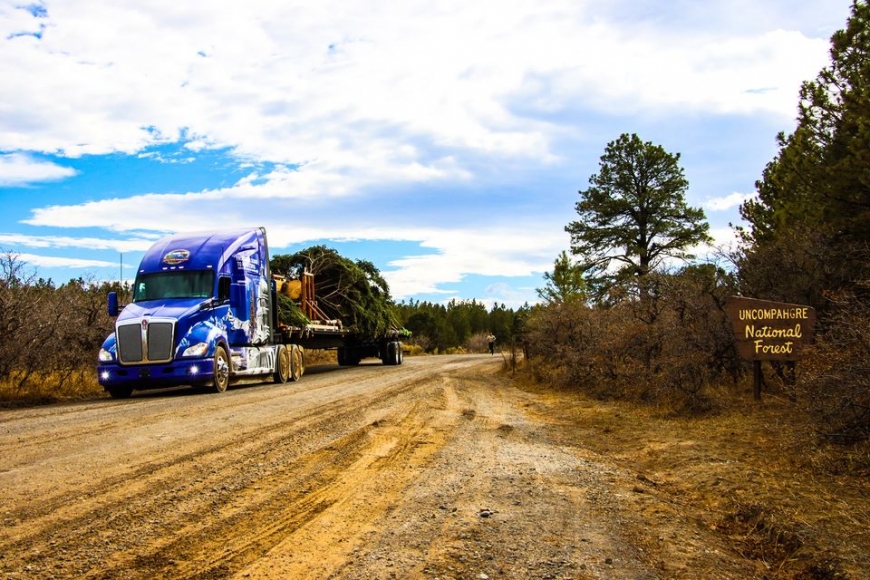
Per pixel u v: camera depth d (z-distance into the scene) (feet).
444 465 23.12
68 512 16.60
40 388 47.93
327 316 89.81
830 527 15.58
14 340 45.52
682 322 41.73
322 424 31.96
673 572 13.39
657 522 16.74
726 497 18.84
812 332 33.40
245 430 29.66
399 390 51.78
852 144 37.73
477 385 60.85
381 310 98.99
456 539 15.11
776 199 55.26
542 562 13.73
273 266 87.92
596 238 101.40
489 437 29.37
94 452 24.17
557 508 17.79
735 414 31.99
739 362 41.16
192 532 15.40
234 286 57.47
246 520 16.42
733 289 41.78
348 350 104.01
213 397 46.06
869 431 22.16
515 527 16.06
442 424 33.01
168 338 48.55
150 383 48.88
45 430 29.45
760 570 14.01
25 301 46.98
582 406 41.75
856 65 41.96
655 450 25.98
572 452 26.43
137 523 15.92
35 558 13.48
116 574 12.81
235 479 20.45
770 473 20.63
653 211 100.17
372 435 29.12
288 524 16.16
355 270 92.53
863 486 18.67
